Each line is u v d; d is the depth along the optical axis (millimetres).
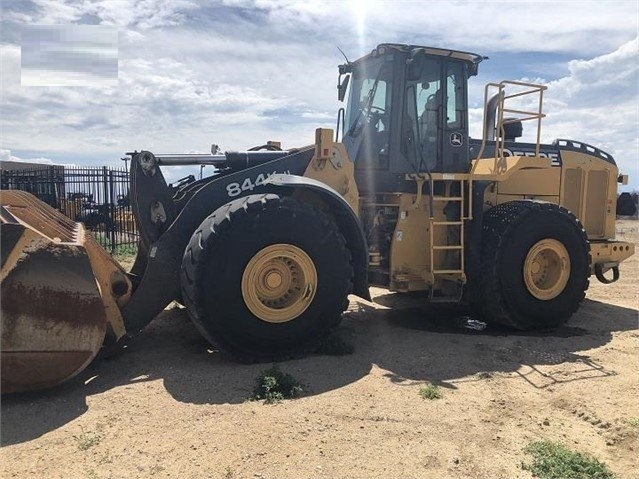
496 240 6066
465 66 6473
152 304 4992
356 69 6758
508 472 3172
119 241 14734
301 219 4879
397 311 7273
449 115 6410
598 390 4430
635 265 12359
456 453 3363
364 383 4438
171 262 5035
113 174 14523
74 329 4012
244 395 4117
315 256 4926
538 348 5566
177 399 4039
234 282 4637
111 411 3820
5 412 3791
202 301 4586
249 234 4680
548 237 6238
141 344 5359
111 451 3281
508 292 6082
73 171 15031
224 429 3566
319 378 4504
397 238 6047
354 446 3404
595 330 6438
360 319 6773
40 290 3926
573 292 6383
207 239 4574
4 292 3826
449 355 5246
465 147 6508
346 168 5668
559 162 7781
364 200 6293
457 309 7426
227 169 5695
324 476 3070
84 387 4266
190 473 3066
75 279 4043
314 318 4957
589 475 3158
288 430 3570
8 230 3869
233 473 3074
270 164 5395
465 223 6188
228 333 4680
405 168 6121
